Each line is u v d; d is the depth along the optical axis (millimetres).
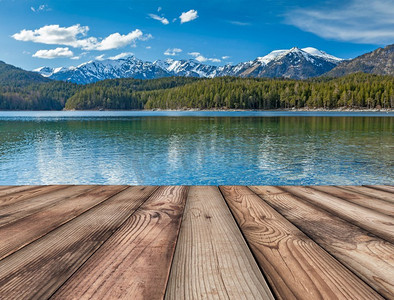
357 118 74562
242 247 1070
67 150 21094
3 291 765
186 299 725
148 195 2053
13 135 32625
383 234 1215
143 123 56938
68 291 768
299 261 949
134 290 770
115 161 16672
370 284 802
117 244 1103
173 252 1024
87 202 1828
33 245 1089
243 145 23188
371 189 2289
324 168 14320
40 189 2291
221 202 1831
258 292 758
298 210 1621
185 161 16391
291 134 32438
